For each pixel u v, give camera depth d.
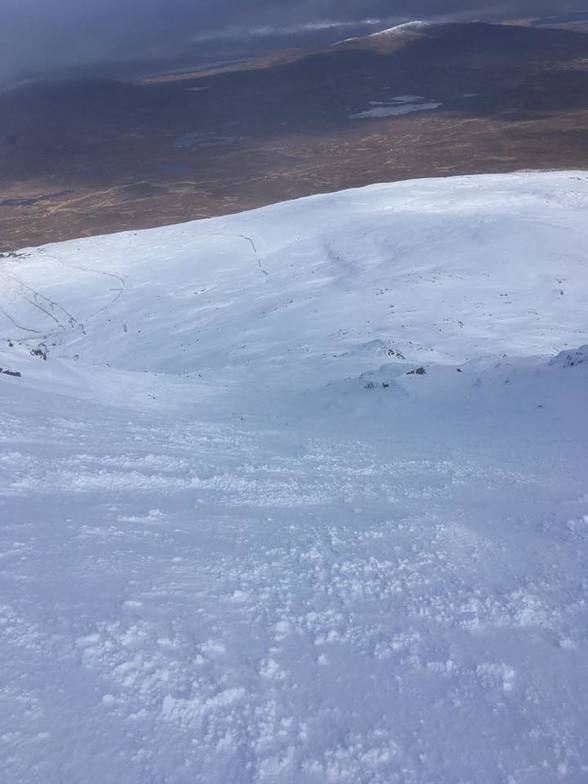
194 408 14.87
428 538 5.47
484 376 16.56
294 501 6.47
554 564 5.05
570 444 9.84
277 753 2.76
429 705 3.21
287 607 3.98
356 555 4.92
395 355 24.75
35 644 3.16
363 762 2.79
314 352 27.53
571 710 3.29
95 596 3.71
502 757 2.92
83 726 2.70
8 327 46.53
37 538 4.47
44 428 8.37
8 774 2.40
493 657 3.67
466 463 8.80
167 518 5.39
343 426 12.77
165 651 3.28
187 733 2.78
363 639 3.72
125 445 8.12
